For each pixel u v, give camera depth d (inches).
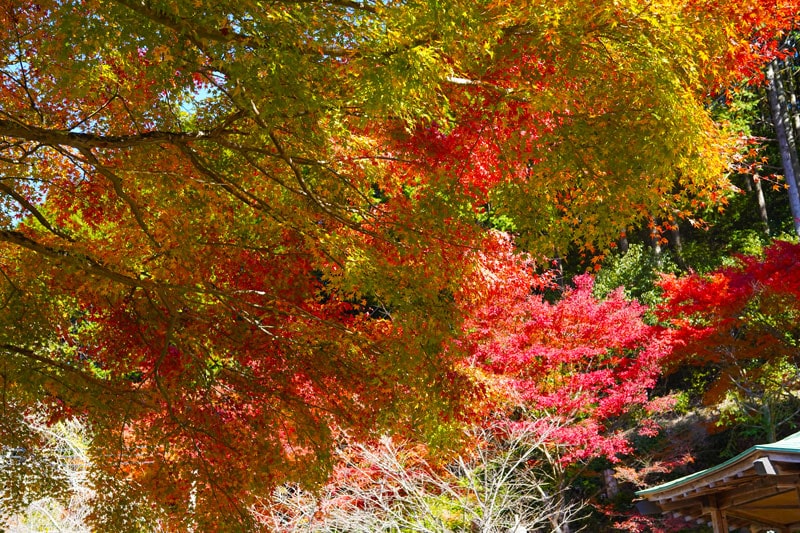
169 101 208.2
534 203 184.1
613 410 498.9
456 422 262.8
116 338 261.0
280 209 228.1
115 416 258.4
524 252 187.6
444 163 204.4
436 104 178.9
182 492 261.6
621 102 176.9
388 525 394.6
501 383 352.2
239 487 258.2
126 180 233.0
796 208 768.9
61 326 257.8
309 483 268.5
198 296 261.6
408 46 153.1
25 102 225.3
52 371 245.8
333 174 225.8
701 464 598.2
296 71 142.2
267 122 165.5
